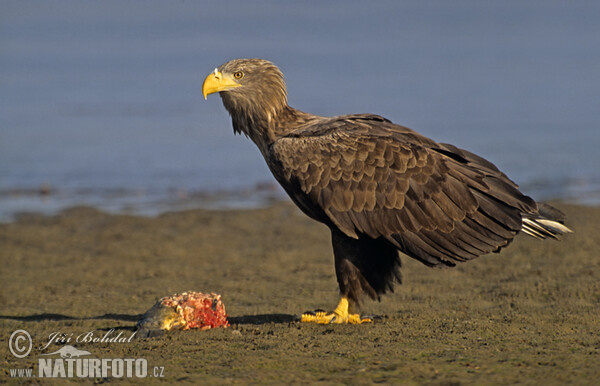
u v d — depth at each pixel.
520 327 13.15
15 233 24.56
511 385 10.13
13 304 16.11
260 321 14.36
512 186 13.63
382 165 13.48
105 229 25.06
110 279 18.69
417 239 13.37
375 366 11.05
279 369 11.03
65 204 29.55
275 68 15.13
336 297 16.55
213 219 26.47
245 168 37.28
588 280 16.95
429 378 10.48
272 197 30.73
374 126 14.09
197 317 13.46
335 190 13.62
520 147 41.38
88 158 39.66
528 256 19.97
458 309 14.84
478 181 13.45
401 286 17.19
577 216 25.19
